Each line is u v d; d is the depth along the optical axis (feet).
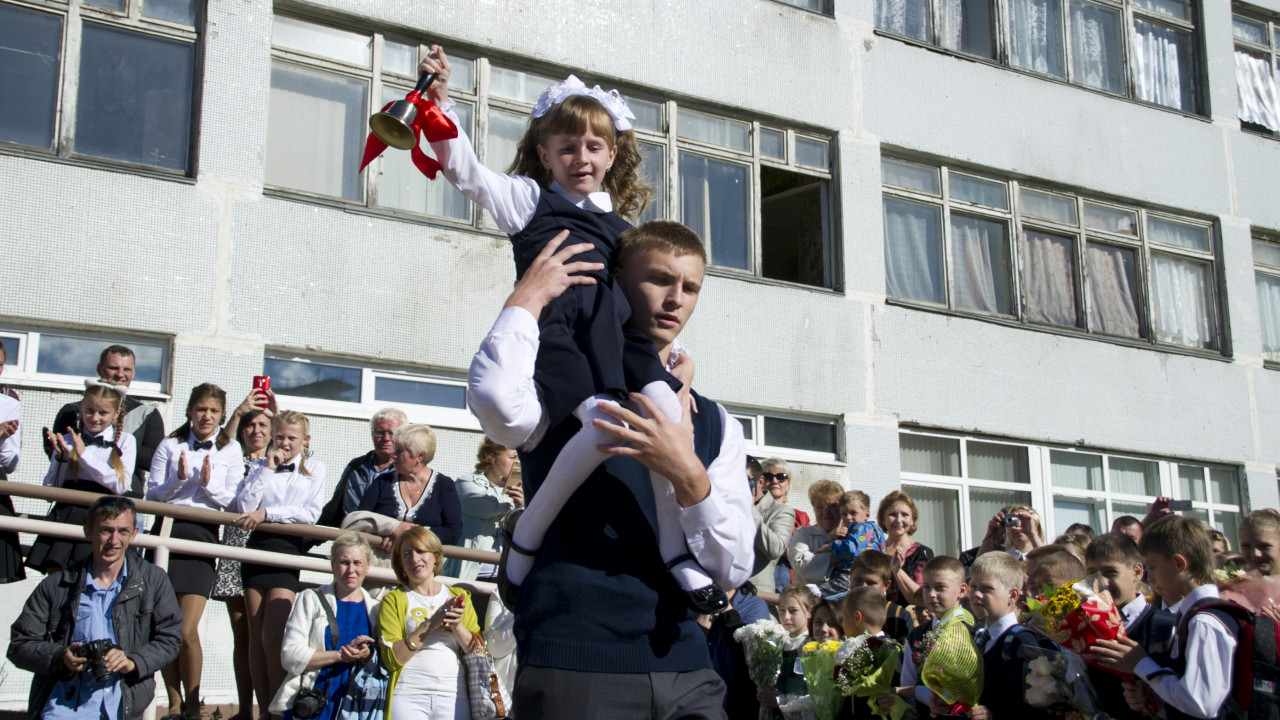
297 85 28.89
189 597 19.13
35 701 16.35
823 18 36.58
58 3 26.23
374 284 28.32
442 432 28.71
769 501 24.50
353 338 27.84
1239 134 45.03
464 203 30.48
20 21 25.93
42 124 25.81
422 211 29.91
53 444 19.19
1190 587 14.20
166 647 17.19
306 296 27.48
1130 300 41.81
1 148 24.86
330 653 17.13
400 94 30.14
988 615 15.62
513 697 7.52
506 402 7.13
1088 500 39.09
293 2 28.73
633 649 7.31
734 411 32.91
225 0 27.76
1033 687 14.42
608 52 32.76
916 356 36.01
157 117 27.02
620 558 7.43
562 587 7.36
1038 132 40.16
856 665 16.74
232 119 27.40
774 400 33.27
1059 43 41.96
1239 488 42.24
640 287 8.27
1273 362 44.16
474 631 17.70
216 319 26.35
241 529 20.12
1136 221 42.32
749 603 19.76
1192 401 41.42
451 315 29.14
